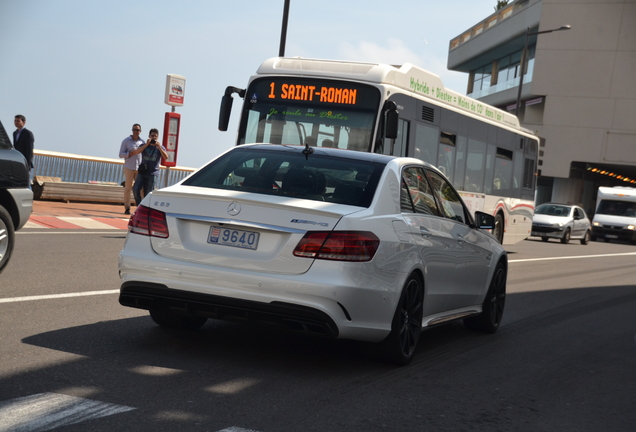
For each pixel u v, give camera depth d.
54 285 8.43
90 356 5.49
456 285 7.12
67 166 21.28
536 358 7.02
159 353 5.75
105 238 13.75
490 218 7.86
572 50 51.75
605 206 36.97
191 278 5.46
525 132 20.70
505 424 4.76
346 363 6.01
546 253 23.31
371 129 13.04
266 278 5.28
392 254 5.68
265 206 5.39
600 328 9.16
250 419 4.34
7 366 5.04
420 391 5.38
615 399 5.68
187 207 5.59
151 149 17.31
